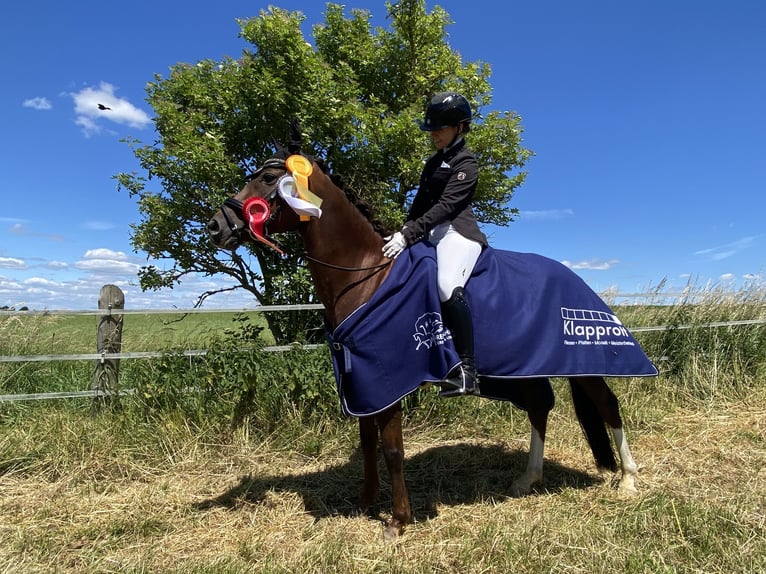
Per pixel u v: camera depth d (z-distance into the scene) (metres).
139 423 4.28
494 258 3.21
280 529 3.08
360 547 2.79
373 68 7.09
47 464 3.81
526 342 3.05
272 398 4.51
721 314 6.70
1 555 2.72
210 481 3.75
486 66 7.25
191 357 4.64
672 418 5.14
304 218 2.89
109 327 4.70
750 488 3.46
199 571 2.55
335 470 3.97
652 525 2.94
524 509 3.30
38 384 4.95
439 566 2.63
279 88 5.98
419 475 3.91
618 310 7.00
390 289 2.90
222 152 5.85
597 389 3.52
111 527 3.01
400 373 2.82
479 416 5.01
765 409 5.33
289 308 4.89
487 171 6.77
